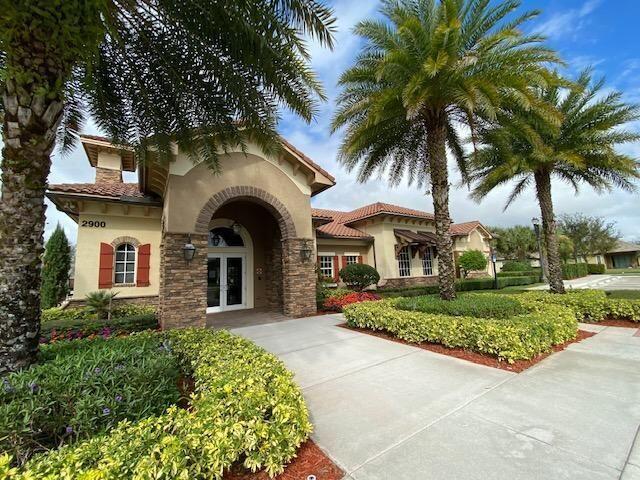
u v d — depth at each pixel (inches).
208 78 257.8
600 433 138.0
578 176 538.6
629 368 220.5
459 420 152.9
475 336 261.0
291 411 130.6
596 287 898.1
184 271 373.7
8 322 154.2
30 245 162.9
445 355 264.2
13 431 113.5
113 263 492.7
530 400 172.7
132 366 149.1
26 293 160.9
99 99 266.8
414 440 136.9
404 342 311.0
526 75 315.9
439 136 383.9
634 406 162.2
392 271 829.2
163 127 300.8
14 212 158.7
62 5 131.4
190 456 102.6
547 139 476.1
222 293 561.0
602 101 444.5
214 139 346.6
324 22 207.0
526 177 580.1
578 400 171.0
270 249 576.4
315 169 488.7
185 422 113.8
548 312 328.5
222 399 133.0
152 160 359.6
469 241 1202.6
